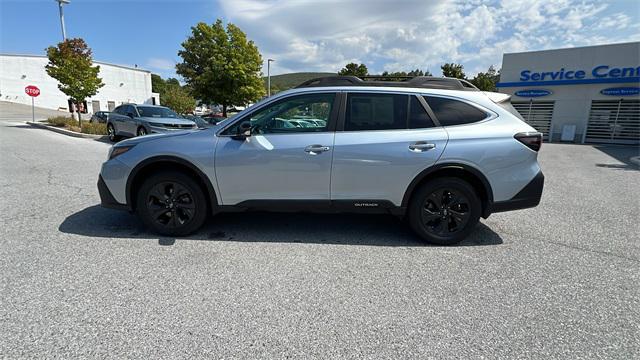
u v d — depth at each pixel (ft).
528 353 6.57
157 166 12.11
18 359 6.07
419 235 11.90
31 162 25.73
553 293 8.78
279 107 11.86
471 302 8.30
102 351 6.35
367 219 14.52
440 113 11.60
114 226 12.91
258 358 6.30
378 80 12.89
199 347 6.54
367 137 11.35
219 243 11.59
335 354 6.46
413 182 11.41
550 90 61.36
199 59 85.25
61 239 11.54
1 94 134.82
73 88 55.06
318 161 11.30
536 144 11.44
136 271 9.43
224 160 11.46
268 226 13.41
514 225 14.23
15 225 12.70
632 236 13.00
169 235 12.10
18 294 8.11
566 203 17.92
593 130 58.95
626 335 7.14
